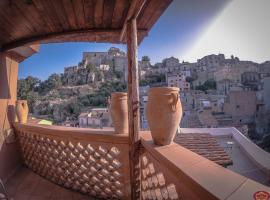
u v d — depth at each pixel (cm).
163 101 210
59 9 278
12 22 315
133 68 276
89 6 270
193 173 128
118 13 290
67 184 382
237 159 593
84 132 329
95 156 326
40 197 350
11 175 446
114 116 312
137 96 276
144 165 260
